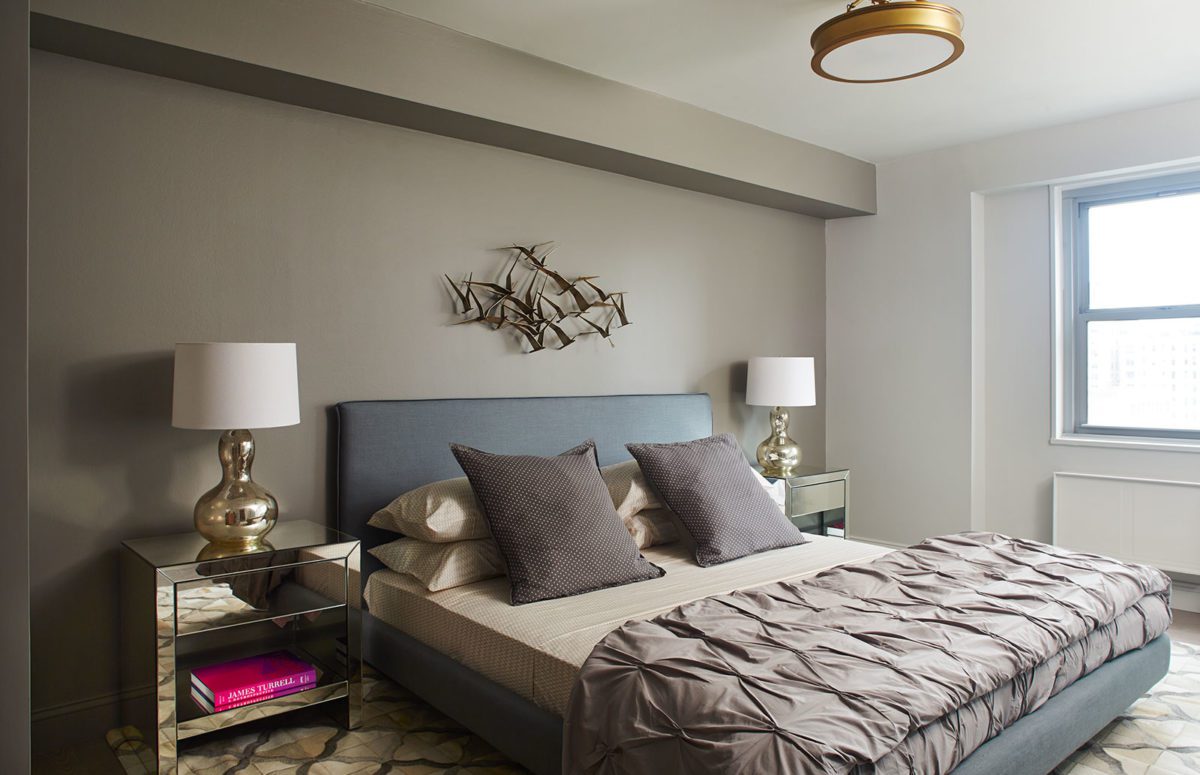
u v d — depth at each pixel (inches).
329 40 113.4
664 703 72.6
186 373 101.7
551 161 156.5
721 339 191.9
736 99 160.2
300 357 124.5
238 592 99.8
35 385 102.4
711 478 135.6
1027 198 191.9
